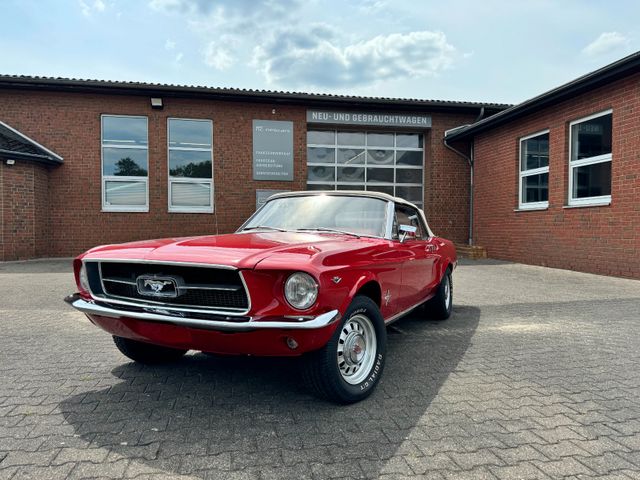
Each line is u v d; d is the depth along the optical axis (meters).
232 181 14.32
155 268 3.15
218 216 14.24
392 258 3.86
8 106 12.97
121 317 3.07
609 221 9.78
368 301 3.33
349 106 14.91
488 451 2.54
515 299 7.37
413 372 3.87
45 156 12.42
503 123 13.33
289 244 3.23
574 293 7.90
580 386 3.55
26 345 4.67
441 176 15.67
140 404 3.18
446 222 15.70
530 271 10.84
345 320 3.08
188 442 2.63
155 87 13.16
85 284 3.43
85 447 2.57
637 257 9.13
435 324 5.66
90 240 13.43
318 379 3.01
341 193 4.68
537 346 4.68
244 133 14.35
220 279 2.94
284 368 3.99
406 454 2.51
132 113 13.56
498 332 5.26
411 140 16.20
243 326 2.69
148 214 13.75
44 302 6.92
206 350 2.98
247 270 2.78
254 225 4.59
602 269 10.01
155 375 3.79
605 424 2.89
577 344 4.75
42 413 3.02
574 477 2.29
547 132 11.83
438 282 5.45
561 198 11.17
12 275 9.66
